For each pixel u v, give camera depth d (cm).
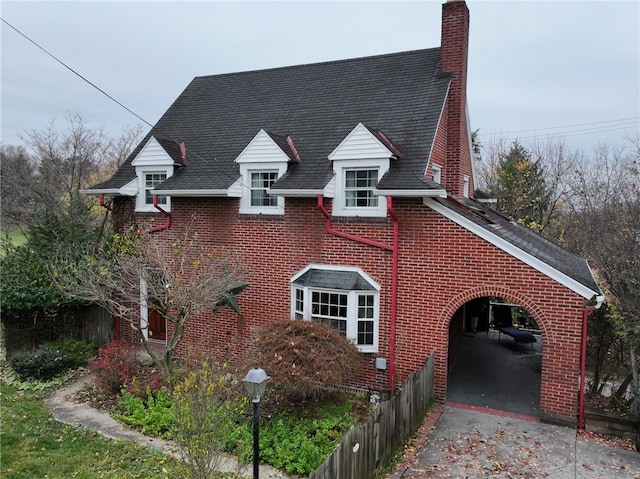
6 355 1362
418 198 1064
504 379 1229
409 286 1084
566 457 805
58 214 1784
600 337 1112
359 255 1137
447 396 1100
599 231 1575
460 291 1030
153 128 1598
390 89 1357
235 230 1290
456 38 1309
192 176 1345
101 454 804
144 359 1314
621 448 844
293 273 1213
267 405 945
